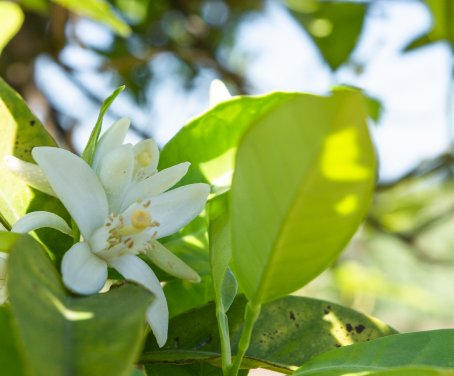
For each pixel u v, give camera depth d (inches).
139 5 26.2
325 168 8.9
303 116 8.7
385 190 24.5
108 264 10.6
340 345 11.7
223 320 10.7
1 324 9.1
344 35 26.0
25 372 8.9
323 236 9.3
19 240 9.4
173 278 11.6
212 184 11.6
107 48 26.3
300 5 26.5
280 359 11.6
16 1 20.6
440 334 10.5
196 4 28.9
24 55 23.3
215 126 11.6
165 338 10.6
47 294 9.2
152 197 11.0
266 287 9.8
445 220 29.4
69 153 10.6
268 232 9.4
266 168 9.1
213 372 11.4
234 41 32.0
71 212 10.5
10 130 11.8
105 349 8.6
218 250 11.0
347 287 34.3
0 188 11.5
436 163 24.2
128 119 11.0
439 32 21.9
